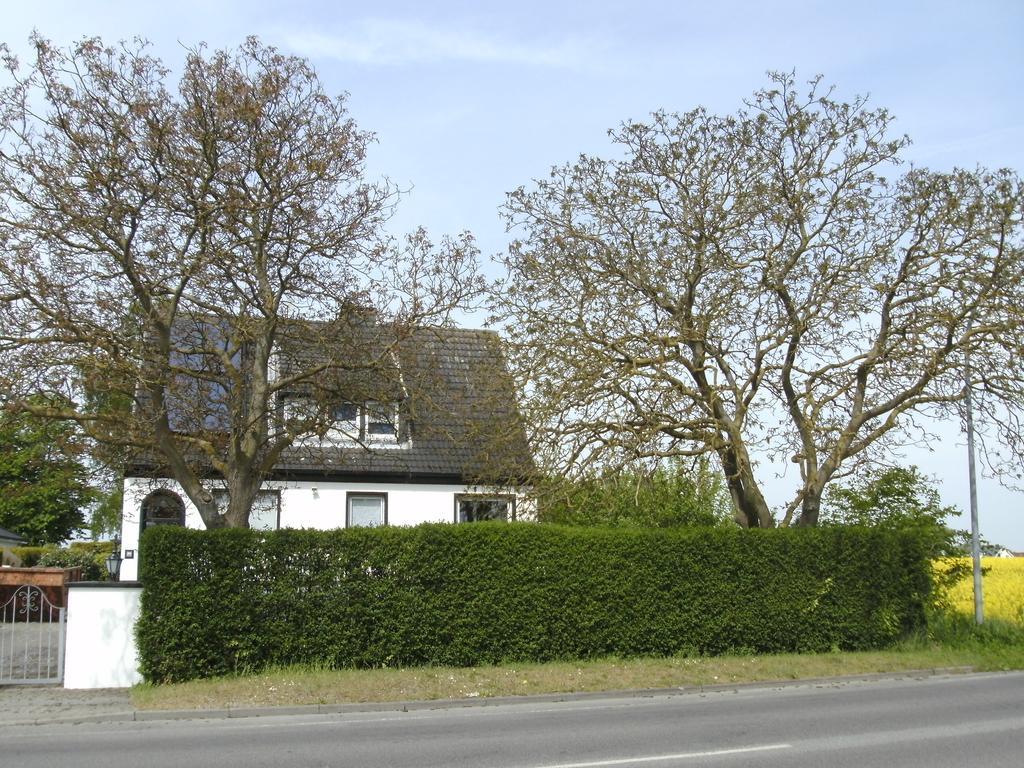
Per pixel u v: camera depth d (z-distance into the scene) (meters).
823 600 18.06
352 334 17.12
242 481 16.38
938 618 20.20
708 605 17.22
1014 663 17.44
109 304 15.00
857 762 9.11
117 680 14.42
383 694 13.19
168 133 14.98
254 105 14.98
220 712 12.16
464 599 15.85
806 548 18.06
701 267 18.97
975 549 20.75
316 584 15.21
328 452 21.94
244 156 15.64
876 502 22.80
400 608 15.52
